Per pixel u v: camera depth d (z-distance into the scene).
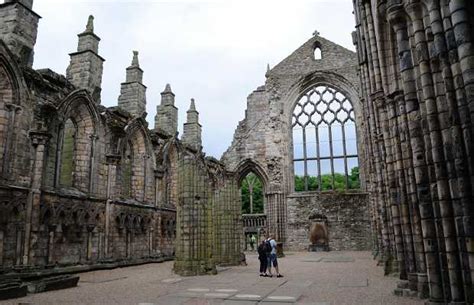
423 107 10.52
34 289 14.90
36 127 22.50
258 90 53.41
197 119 49.00
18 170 21.12
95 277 21.09
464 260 8.70
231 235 28.86
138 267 28.38
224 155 50.56
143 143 34.47
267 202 48.31
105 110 29.19
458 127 8.76
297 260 32.34
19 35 23.12
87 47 29.17
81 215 25.34
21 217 20.73
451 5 8.57
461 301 9.05
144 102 36.19
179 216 23.08
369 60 20.44
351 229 45.72
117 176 29.81
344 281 17.23
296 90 51.31
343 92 50.06
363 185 46.69
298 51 52.38
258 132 50.41
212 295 13.84
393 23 11.97
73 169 26.81
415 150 11.07
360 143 47.72
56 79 24.66
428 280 11.20
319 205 47.16
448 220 9.45
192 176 23.09
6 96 21.30
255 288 15.62
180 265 22.25
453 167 9.16
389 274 19.09
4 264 19.50
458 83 8.67
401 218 13.66
